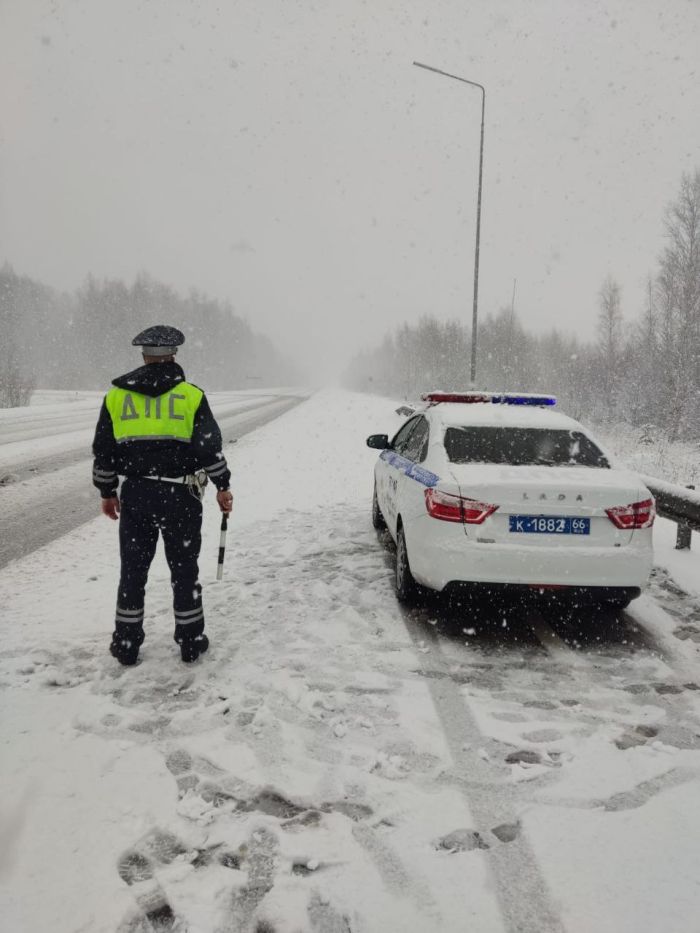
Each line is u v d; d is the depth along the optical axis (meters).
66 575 5.17
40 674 3.33
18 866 1.99
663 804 2.35
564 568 3.68
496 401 5.54
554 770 2.56
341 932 1.76
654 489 5.54
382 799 2.35
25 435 16.30
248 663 3.52
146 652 3.65
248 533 6.61
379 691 3.23
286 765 2.56
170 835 2.14
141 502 3.33
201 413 3.37
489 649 3.80
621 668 3.58
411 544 4.16
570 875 1.98
